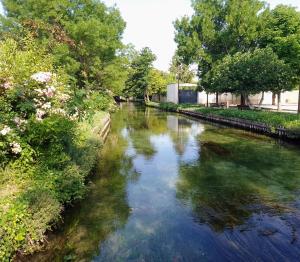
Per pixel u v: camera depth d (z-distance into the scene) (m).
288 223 6.92
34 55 8.54
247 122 21.59
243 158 13.05
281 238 6.25
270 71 20.95
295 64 22.77
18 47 9.85
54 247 5.83
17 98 6.95
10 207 5.27
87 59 22.84
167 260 5.52
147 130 22.31
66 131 7.59
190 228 6.71
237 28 30.81
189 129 22.77
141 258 5.58
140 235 6.40
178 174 10.80
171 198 8.50
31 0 20.34
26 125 6.78
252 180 10.05
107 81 26.72
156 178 10.31
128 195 8.70
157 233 6.50
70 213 7.38
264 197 8.53
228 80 24.83
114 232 6.51
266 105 37.69
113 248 5.89
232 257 5.60
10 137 6.52
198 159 12.98
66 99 7.93
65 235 6.33
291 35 23.38
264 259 5.52
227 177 10.40
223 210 7.68
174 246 5.99
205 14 32.69
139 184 9.68
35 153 7.08
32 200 5.76
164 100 59.09
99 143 12.41
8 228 4.86
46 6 20.06
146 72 58.47
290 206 7.88
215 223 6.95
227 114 25.61
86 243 6.05
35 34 12.71
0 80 6.68
